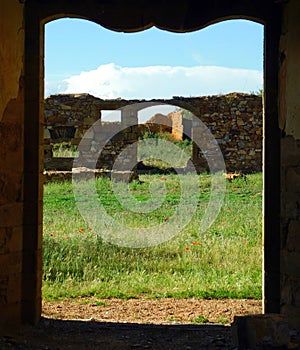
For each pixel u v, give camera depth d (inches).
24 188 228.7
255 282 304.8
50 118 912.3
